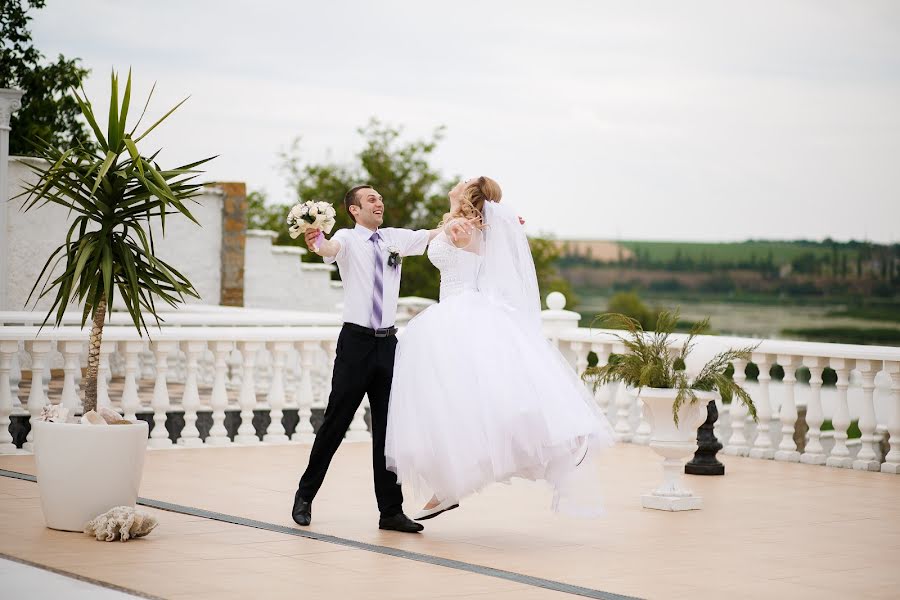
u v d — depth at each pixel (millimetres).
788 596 5520
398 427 6812
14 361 10531
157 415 10625
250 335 10953
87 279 6766
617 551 6578
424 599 5277
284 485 8719
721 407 12852
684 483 9391
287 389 14336
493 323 6891
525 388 6676
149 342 10469
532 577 5812
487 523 7445
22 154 18094
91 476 6590
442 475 6648
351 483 8969
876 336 43656
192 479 8922
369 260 6996
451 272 7152
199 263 18469
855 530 7387
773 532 7273
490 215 7148
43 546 6273
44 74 18906
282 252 19516
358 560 6145
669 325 8484
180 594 5254
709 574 5984
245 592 5328
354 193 7117
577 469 6871
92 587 5363
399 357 6973
